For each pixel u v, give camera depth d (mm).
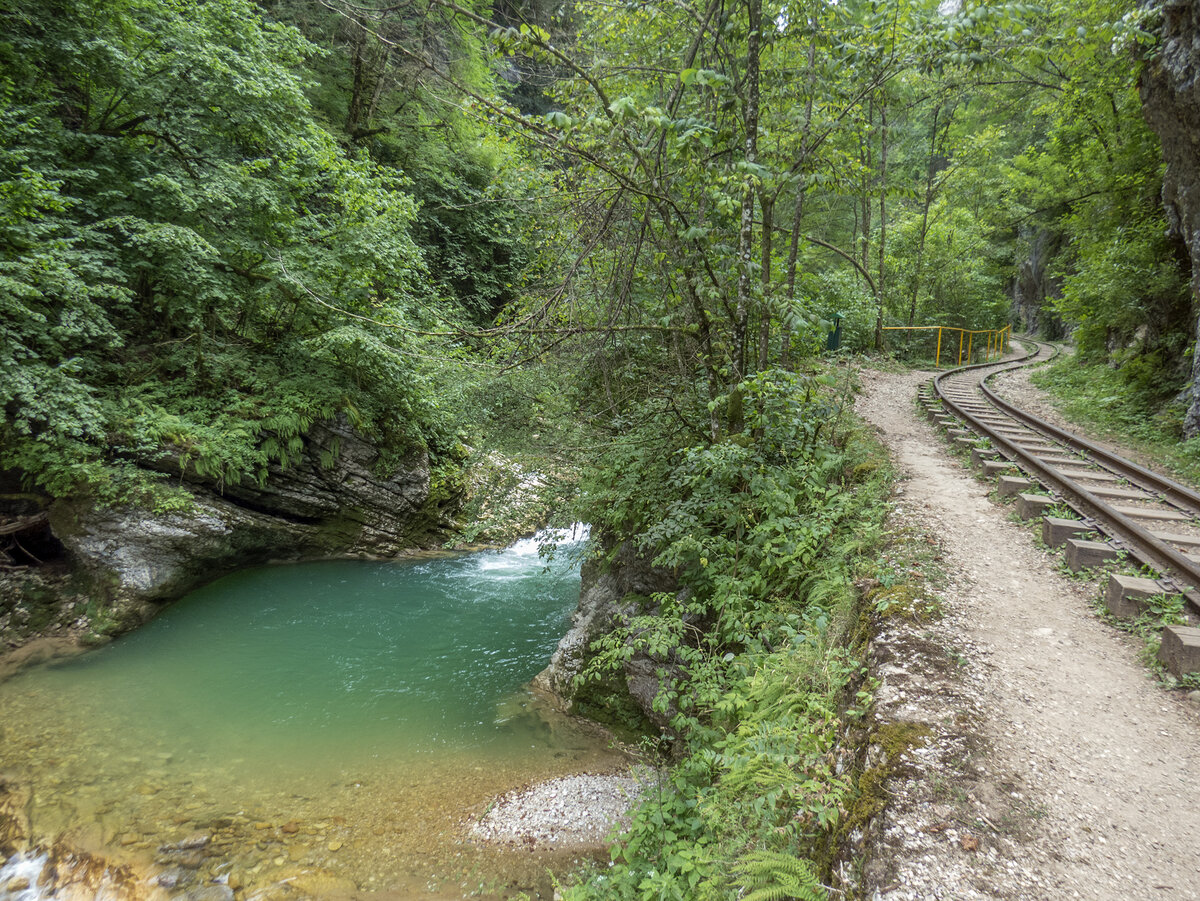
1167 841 2682
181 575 10867
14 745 7320
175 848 5984
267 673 9305
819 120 6922
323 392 12430
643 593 7930
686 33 7289
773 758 3377
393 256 12305
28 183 8289
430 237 19984
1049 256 29656
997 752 3188
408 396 13258
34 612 9562
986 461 8102
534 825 6461
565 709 8539
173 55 10055
